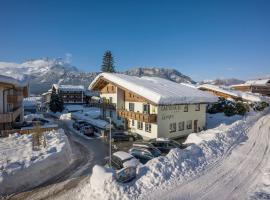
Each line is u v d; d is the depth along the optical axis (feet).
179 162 57.11
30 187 57.41
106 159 81.10
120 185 45.21
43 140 88.58
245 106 175.83
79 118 178.70
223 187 47.91
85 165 74.54
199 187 47.50
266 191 45.75
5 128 113.80
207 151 68.44
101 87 156.76
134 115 118.32
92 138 117.91
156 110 109.50
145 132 116.26
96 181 46.68
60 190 54.70
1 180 54.80
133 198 42.50
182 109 120.37
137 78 145.18
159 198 42.75
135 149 76.13
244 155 68.18
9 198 51.62
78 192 51.83
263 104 210.18
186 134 123.13
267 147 76.84
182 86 149.69
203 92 142.00
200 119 131.34
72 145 102.83
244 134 95.86
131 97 128.77
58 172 68.08
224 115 168.66
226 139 83.41
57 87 305.73
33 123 134.51
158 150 76.59
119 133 111.75
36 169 62.69
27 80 134.51
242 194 45.11
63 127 154.81
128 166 53.16
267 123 124.36
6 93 120.57
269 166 59.16
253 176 53.72
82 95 313.12
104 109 157.38
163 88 125.80
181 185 47.98
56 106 253.24
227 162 62.34
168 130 113.50
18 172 58.75
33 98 398.83
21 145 83.25
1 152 74.74
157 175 50.06
